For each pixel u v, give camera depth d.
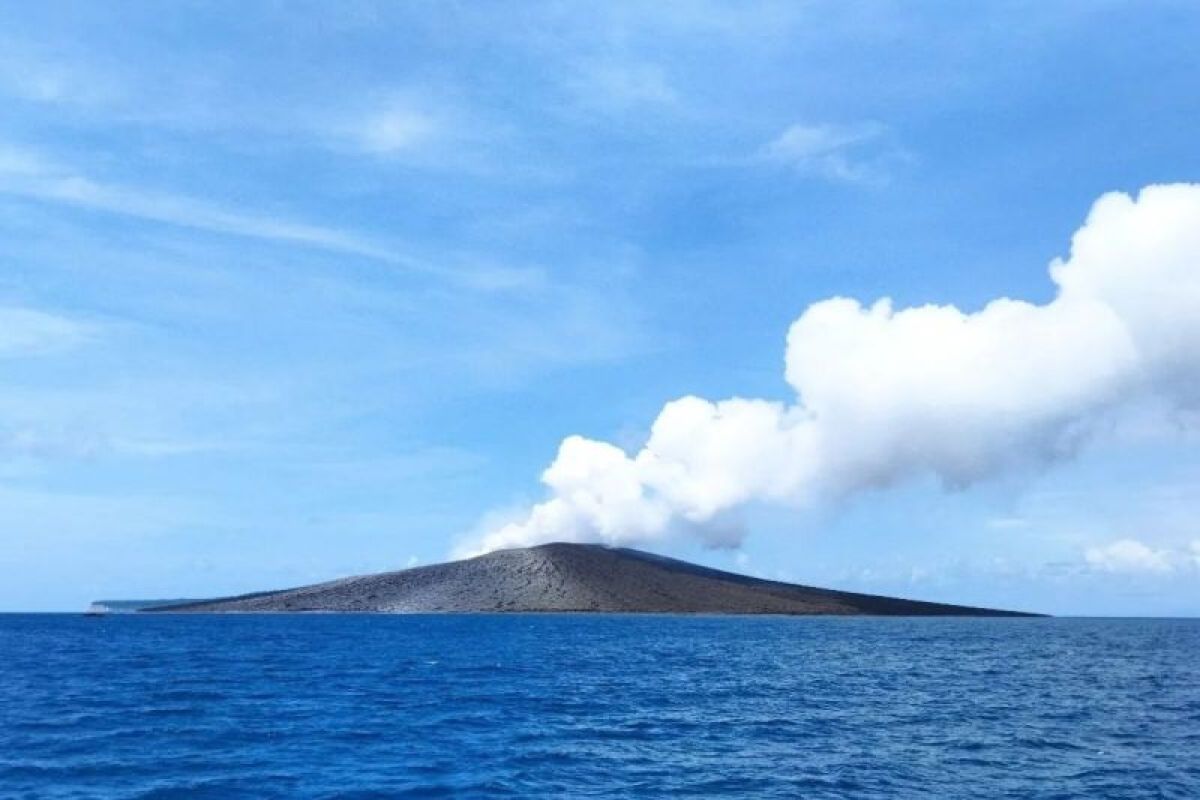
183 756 33.41
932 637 168.25
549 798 27.38
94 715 44.91
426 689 59.62
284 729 40.38
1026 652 117.38
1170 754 35.84
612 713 48.19
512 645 120.12
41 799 26.56
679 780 30.30
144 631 171.00
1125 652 118.44
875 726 44.00
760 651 113.81
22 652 100.94
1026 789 29.02
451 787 28.62
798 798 27.59
